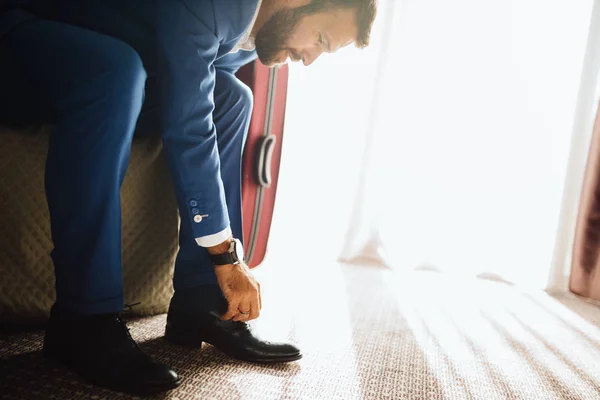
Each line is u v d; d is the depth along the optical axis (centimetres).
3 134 76
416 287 184
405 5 229
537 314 157
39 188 80
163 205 98
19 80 68
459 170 224
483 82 223
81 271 62
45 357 69
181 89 66
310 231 229
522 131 218
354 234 232
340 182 230
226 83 89
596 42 206
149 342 85
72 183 61
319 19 80
